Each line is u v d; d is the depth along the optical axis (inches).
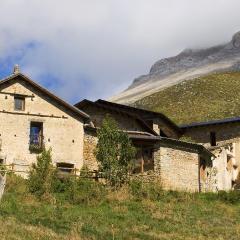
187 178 1926.7
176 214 1409.9
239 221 1386.6
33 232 1066.1
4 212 1237.1
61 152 1815.9
